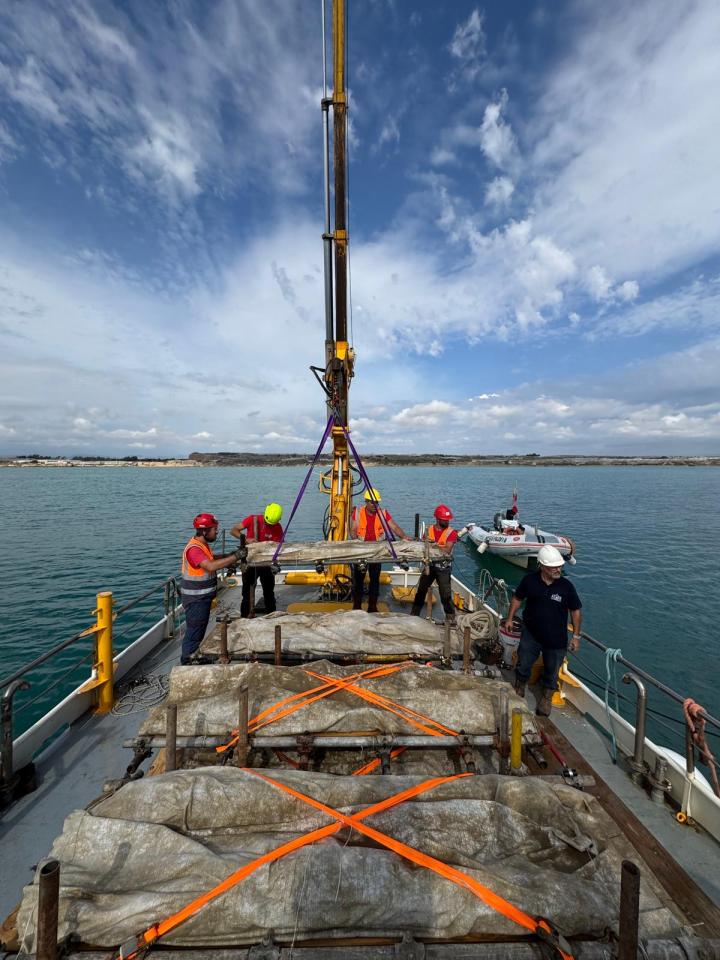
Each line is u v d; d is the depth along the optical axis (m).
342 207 6.39
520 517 31.20
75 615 11.94
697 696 7.95
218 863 1.91
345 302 6.55
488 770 3.07
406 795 2.30
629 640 10.20
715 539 22.48
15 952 1.99
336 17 5.89
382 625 4.59
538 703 4.55
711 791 3.14
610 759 3.92
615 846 2.17
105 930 1.74
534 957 1.67
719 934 2.29
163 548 20.19
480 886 1.82
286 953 1.64
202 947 1.71
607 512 34.59
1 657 9.56
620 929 1.57
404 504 39.09
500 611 6.33
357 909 1.74
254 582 6.34
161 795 2.29
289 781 2.39
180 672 3.49
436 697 3.27
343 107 6.11
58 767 3.81
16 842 3.07
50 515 31.97
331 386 6.42
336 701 3.23
